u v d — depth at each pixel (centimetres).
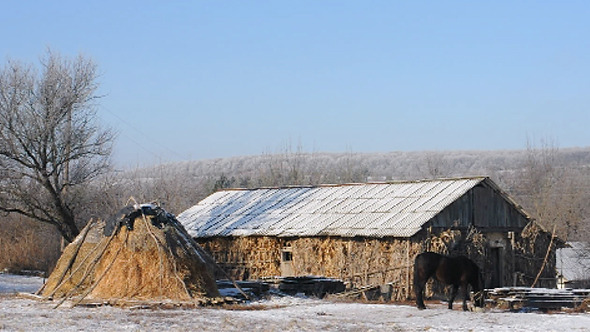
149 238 2853
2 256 5541
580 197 8188
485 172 14262
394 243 3609
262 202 4838
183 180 8919
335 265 3825
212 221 4719
